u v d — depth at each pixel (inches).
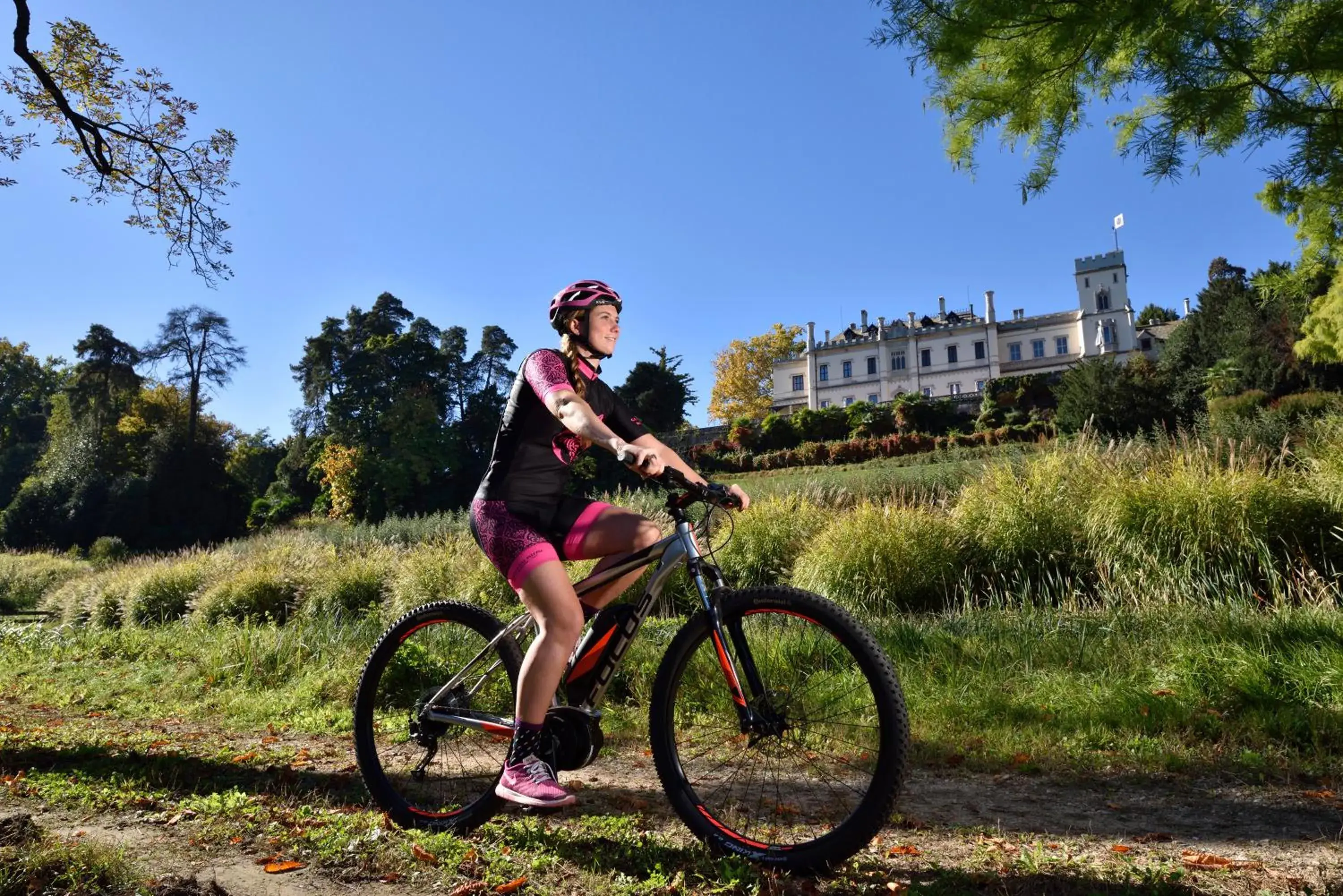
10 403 3250.5
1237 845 98.1
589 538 99.6
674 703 97.6
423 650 120.3
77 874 82.4
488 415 2532.0
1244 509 267.3
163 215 447.2
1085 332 2714.1
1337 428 299.0
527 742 95.2
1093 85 274.2
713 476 1641.2
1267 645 178.5
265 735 185.2
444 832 102.6
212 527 2198.6
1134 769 133.7
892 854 95.2
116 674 293.0
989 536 319.6
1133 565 281.1
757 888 82.4
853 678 87.7
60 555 1706.4
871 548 322.3
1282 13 236.8
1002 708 169.0
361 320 2608.3
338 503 2050.9
